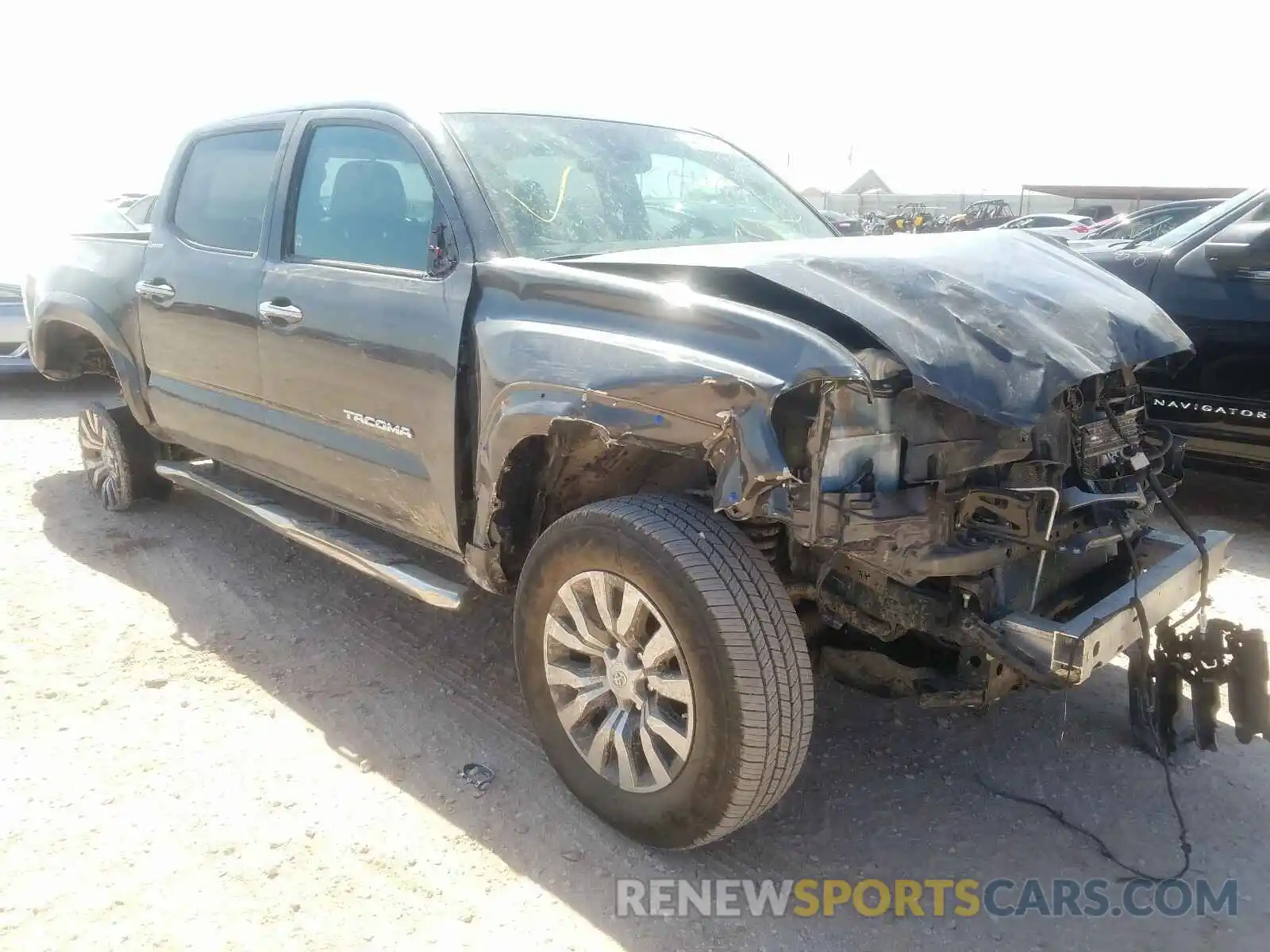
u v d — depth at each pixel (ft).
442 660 12.56
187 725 10.94
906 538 7.98
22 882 8.45
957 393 7.66
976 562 8.21
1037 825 9.60
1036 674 8.02
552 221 10.70
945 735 11.10
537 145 11.43
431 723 11.11
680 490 10.12
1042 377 8.08
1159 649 10.10
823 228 13.55
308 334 11.50
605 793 9.11
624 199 11.62
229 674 12.12
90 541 16.49
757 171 13.92
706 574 7.97
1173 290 17.20
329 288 11.28
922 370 7.68
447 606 10.50
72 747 10.46
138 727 10.87
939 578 8.82
